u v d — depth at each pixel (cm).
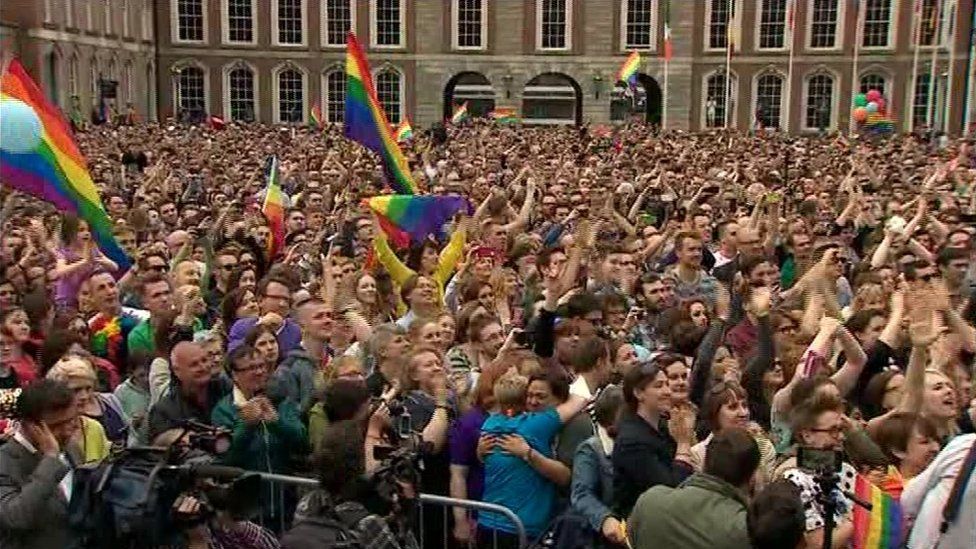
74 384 756
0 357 922
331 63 7438
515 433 775
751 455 594
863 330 995
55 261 1299
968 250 1390
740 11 7306
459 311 1109
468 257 1381
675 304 1123
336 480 591
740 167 2941
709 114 7388
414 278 1141
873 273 1249
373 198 1545
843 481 675
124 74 6888
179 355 804
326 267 1194
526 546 746
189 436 615
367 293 1173
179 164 2966
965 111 5747
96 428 759
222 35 7362
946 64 6662
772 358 918
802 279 1109
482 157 3447
